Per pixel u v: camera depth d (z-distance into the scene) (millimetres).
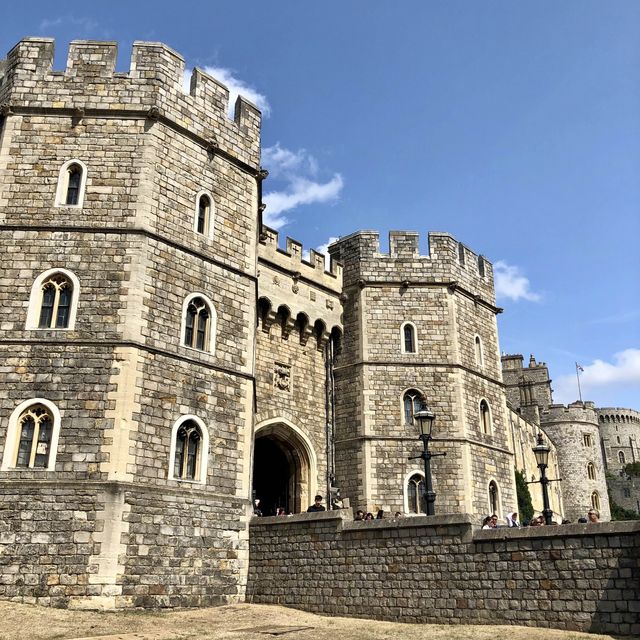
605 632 14633
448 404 29438
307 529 19781
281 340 29078
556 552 15656
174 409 19688
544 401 69125
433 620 17000
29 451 18047
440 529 17484
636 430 103125
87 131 21062
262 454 30531
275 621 17188
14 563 17000
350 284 31406
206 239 22016
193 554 19062
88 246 19891
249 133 24594
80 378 18641
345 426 29453
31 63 21469
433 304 30938
